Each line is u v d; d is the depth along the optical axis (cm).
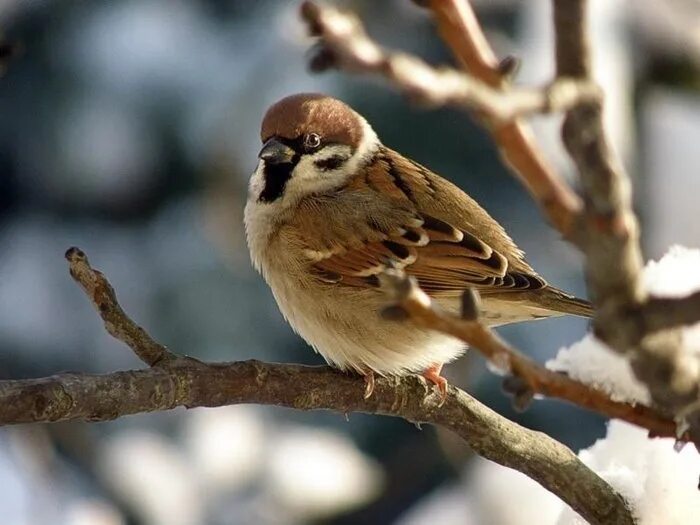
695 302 302
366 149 866
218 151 1116
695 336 416
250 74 1121
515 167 284
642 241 1045
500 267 795
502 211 1124
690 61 1077
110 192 1128
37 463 1086
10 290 1119
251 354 1097
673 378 321
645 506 581
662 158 1057
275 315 1109
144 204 1132
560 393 370
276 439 1142
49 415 521
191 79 1130
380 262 815
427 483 1122
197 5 1170
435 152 1120
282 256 841
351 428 1161
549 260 1121
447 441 1106
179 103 1126
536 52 1045
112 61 1134
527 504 993
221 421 1135
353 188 845
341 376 655
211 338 1094
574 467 598
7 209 1143
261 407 1157
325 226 827
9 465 1081
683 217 1044
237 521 1095
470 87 264
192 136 1119
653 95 1080
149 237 1126
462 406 642
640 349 314
